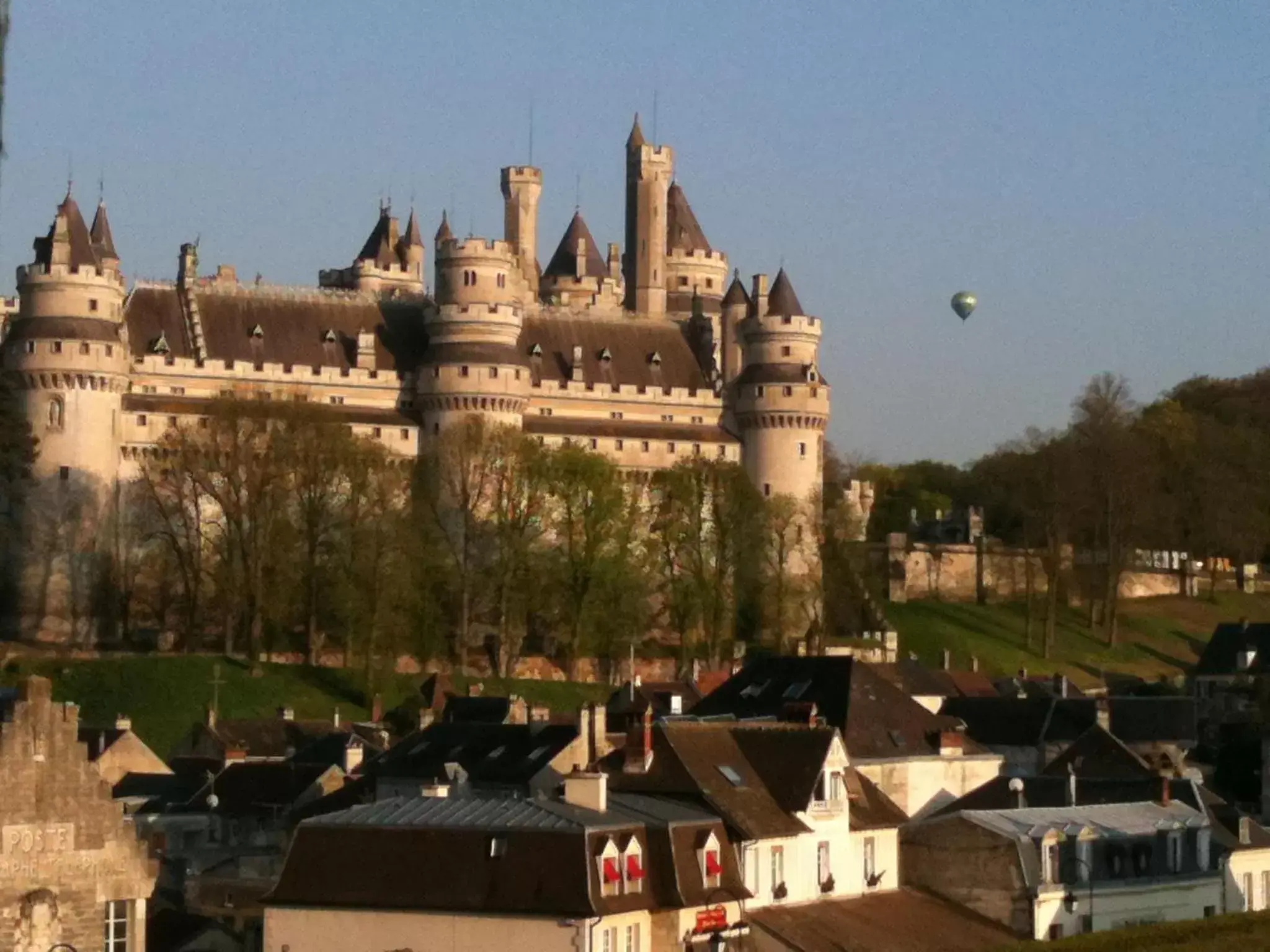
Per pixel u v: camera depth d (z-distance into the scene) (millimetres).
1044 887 95688
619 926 78562
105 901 65250
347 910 79438
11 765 63781
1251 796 147125
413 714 185750
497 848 79000
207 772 141250
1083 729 135875
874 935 89562
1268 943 88438
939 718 121625
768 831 89000
